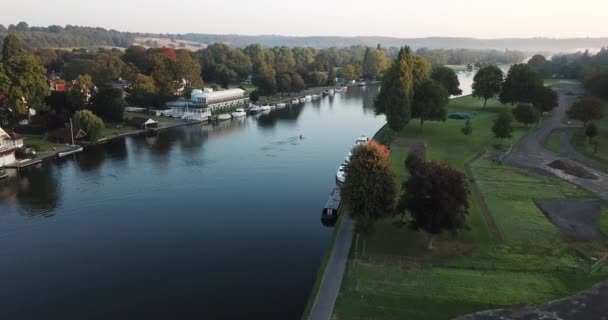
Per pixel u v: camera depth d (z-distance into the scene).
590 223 69.31
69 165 115.69
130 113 187.88
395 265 56.03
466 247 60.78
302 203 89.56
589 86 197.25
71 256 67.62
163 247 70.50
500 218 71.06
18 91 139.12
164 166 115.00
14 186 99.31
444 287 50.75
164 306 54.66
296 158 123.44
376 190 61.53
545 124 150.50
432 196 56.94
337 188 90.81
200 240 73.00
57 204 88.69
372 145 65.62
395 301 48.03
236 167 114.44
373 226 63.97
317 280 53.50
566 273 53.84
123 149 133.75
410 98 131.25
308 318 45.06
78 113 139.38
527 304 47.34
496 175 94.69
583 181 90.69
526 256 58.28
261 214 83.81
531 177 93.31
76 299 56.28
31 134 142.12
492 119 158.75
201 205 88.38
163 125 171.62
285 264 65.00
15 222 80.00
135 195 93.81
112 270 63.53
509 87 172.00
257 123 181.12
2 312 53.50
